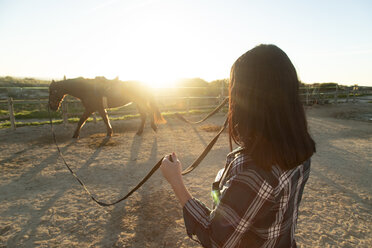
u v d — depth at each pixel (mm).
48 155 5477
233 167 733
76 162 5020
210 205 3260
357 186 3867
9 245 2461
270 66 707
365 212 3088
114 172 4484
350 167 4742
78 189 3760
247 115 720
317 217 2961
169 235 2617
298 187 766
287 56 757
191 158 5367
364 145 6473
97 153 5648
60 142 6660
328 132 8172
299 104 735
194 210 784
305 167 783
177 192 859
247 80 725
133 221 2871
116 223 2834
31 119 11602
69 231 2689
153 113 7211
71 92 6840
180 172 899
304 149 705
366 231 2697
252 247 743
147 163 4988
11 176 4262
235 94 760
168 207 3184
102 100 6949
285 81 702
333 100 18516
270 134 683
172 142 6750
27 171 4508
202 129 8570
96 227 2756
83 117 7047
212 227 708
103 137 7281
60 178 4191
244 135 735
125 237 2580
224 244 684
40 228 2744
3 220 2902
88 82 6832
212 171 4523
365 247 2436
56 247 2428
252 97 710
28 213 3055
